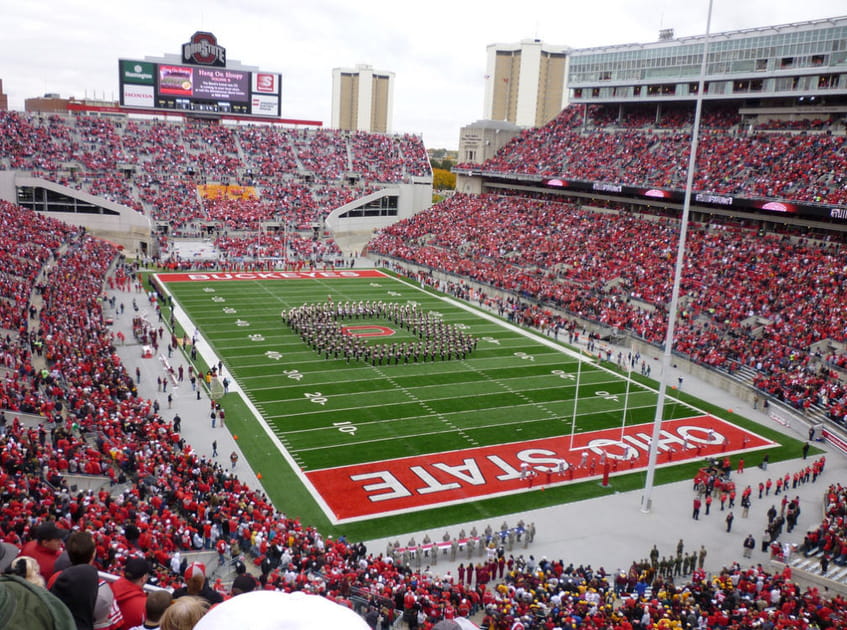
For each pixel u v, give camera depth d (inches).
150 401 1480.1
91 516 800.3
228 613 111.0
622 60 3383.4
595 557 1082.7
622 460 1419.8
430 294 2844.5
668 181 2861.7
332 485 1243.8
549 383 1844.2
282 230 3528.5
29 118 3476.9
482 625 820.0
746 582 952.9
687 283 2412.6
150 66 3740.2
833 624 804.0
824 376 1760.6
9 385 1272.1
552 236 3100.4
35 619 112.2
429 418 1561.3
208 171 3686.0
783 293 2171.5
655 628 745.0
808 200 2338.8
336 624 109.3
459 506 1203.2
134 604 212.4
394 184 4025.6
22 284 1980.8
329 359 1929.1
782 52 2691.9
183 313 2330.2
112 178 3378.4
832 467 1451.8
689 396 1829.5
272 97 4045.3
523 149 3796.8
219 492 1106.7
